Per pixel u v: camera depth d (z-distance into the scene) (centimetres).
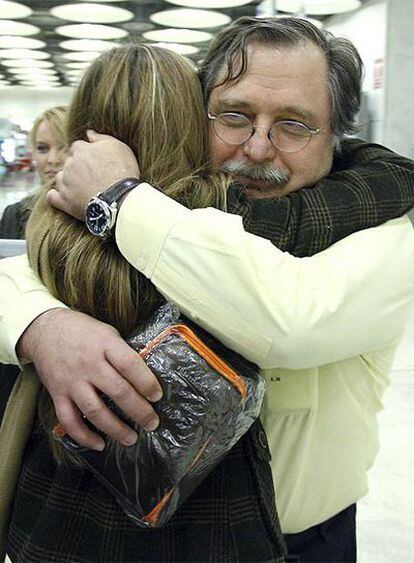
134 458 78
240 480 88
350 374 102
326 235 90
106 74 97
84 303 89
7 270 99
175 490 78
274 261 81
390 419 331
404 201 97
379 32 525
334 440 101
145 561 85
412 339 450
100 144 91
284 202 93
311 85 96
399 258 91
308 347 81
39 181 248
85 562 86
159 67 95
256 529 87
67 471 89
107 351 77
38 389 94
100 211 85
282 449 98
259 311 79
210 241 80
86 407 76
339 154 112
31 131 251
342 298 83
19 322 86
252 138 97
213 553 85
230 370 79
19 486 97
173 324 82
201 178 94
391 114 525
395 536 240
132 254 83
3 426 96
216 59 100
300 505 102
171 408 77
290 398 96
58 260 92
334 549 110
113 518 85
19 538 96
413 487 271
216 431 78
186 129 94
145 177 92
